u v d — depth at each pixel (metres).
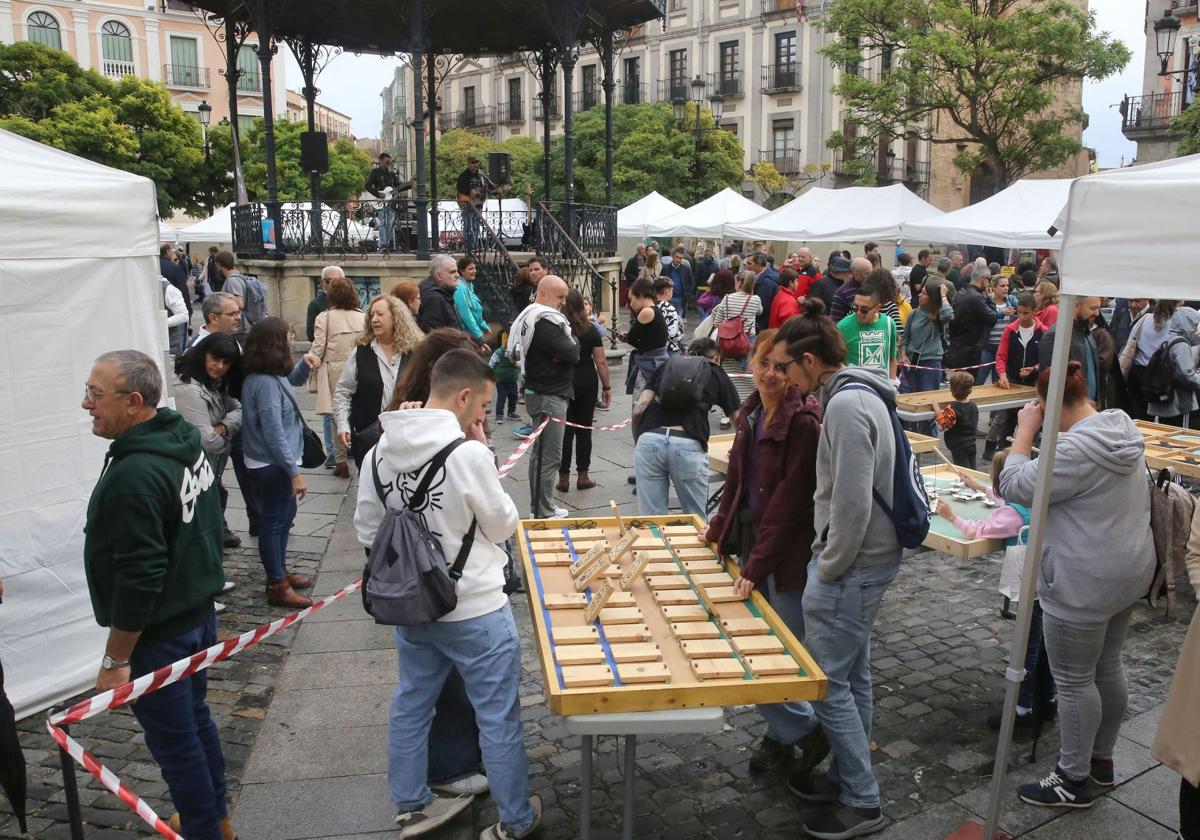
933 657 4.89
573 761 3.88
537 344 6.45
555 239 15.64
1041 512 3.10
